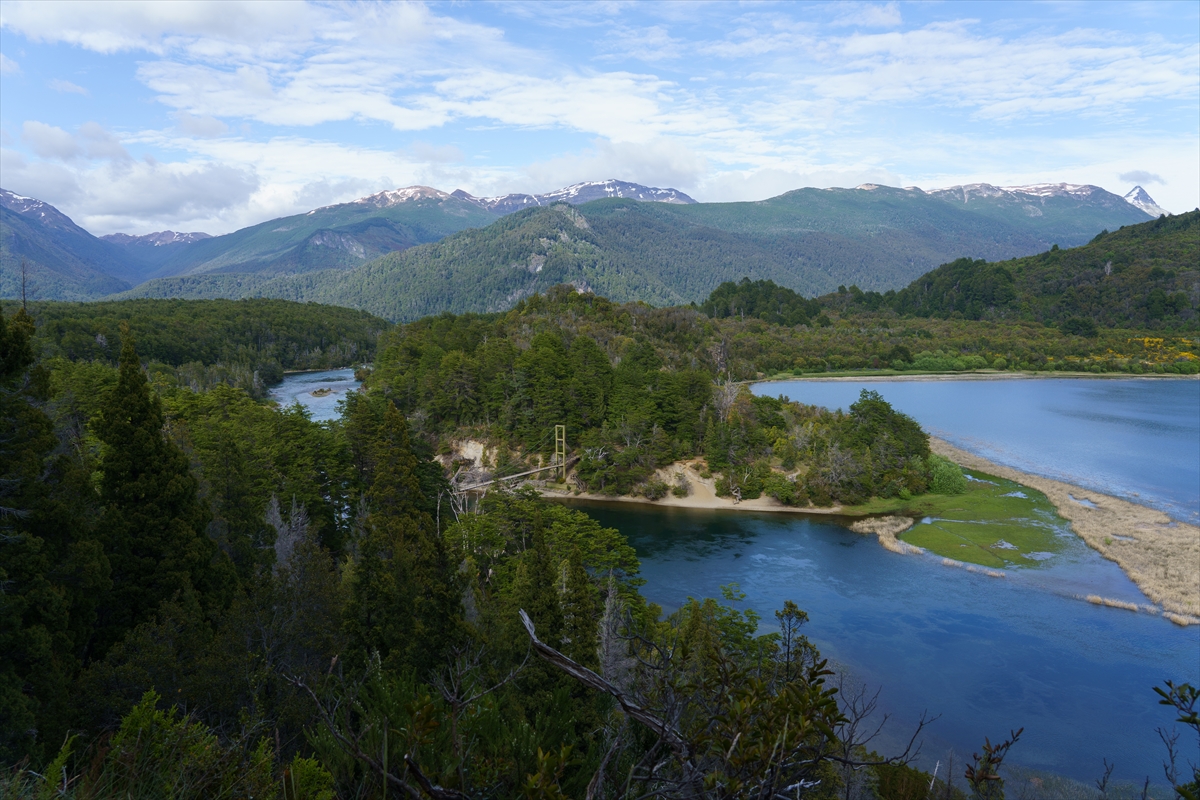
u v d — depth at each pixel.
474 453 133.25
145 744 7.93
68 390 67.88
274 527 50.22
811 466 108.62
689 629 33.88
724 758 4.49
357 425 76.38
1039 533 85.75
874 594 67.94
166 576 31.36
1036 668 51.88
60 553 27.16
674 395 126.81
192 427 70.88
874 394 121.62
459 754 5.29
